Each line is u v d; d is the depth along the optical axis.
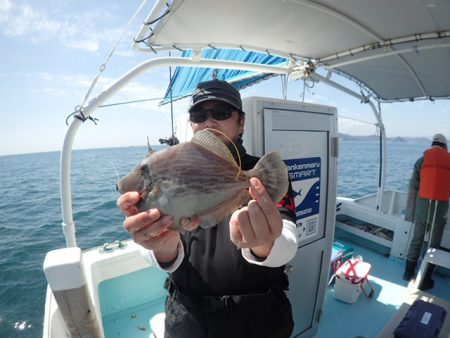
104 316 3.32
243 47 3.12
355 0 2.24
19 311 7.35
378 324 3.40
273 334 1.57
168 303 1.74
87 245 9.64
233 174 1.29
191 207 1.23
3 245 11.06
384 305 3.75
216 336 1.53
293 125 2.51
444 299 3.84
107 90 2.44
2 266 9.49
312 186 2.77
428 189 4.16
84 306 1.88
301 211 2.70
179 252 1.56
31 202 18.14
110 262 3.30
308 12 2.39
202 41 2.78
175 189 1.22
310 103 2.64
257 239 1.12
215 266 1.55
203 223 1.25
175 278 1.65
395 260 4.99
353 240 5.72
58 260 1.79
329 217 2.98
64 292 1.81
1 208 16.66
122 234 10.49
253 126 2.27
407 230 4.82
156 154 1.26
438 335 2.85
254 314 1.54
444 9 2.29
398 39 2.93
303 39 2.98
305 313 2.99
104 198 15.66
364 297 3.91
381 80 4.75
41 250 10.63
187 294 1.61
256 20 2.49
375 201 6.50
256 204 1.09
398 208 6.20
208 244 1.59
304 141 2.63
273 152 1.22
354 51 3.26
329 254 3.05
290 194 1.75
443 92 5.06
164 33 2.48
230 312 1.53
